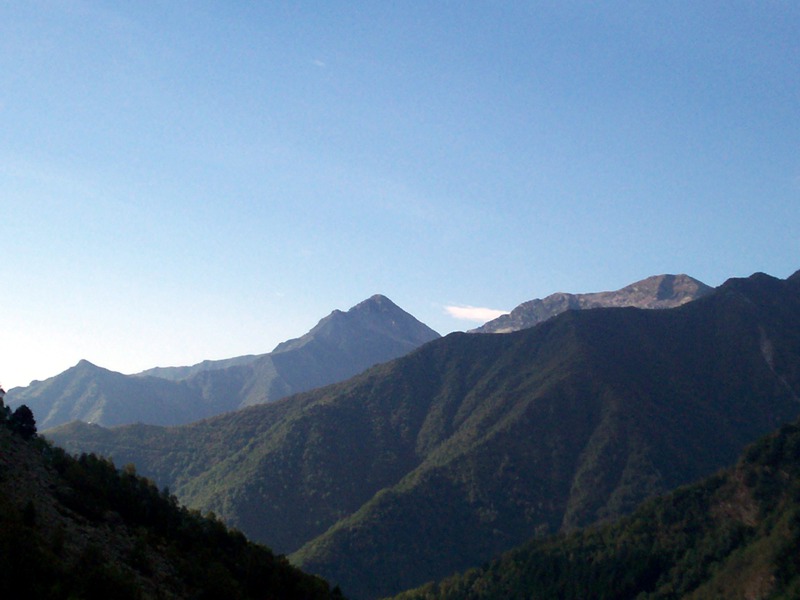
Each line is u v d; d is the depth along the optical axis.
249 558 60.88
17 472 51.12
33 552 40.59
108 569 42.91
